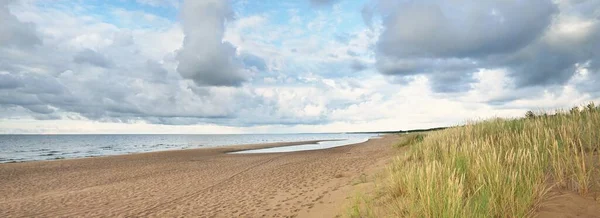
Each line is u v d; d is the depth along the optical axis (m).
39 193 11.39
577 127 5.41
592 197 3.40
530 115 9.23
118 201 9.45
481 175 4.01
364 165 12.84
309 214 6.21
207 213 7.52
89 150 43.03
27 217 8.02
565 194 3.60
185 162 21.06
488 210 3.24
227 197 9.23
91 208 8.67
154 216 7.59
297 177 12.02
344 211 5.50
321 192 8.27
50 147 52.56
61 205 9.17
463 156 5.13
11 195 11.16
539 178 3.84
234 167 17.44
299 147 40.72
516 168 4.13
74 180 14.27
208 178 13.50
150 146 54.72
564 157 4.33
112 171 17.05
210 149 36.56
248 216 6.88
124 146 55.66
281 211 6.95
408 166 6.46
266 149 36.31
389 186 5.80
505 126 8.38
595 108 7.07
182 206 8.45
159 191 10.88
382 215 4.59
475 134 8.10
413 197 4.18
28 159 28.66
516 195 3.45
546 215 3.20
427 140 10.59
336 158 18.84
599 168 3.95
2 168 18.89
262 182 11.53
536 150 4.43
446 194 3.52
